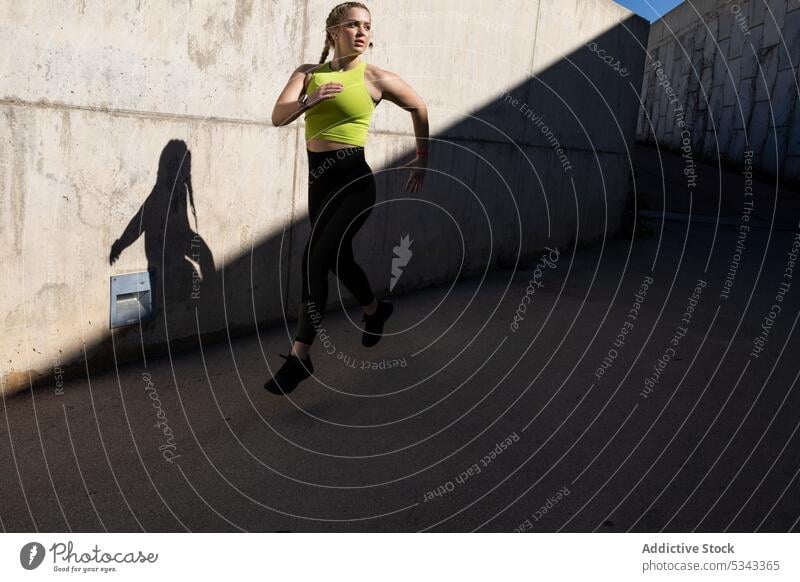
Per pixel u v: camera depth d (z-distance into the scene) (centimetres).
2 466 199
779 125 1294
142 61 252
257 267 319
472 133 441
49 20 224
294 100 246
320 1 315
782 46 1296
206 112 279
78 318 254
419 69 385
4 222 227
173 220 277
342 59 249
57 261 244
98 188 249
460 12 407
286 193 324
